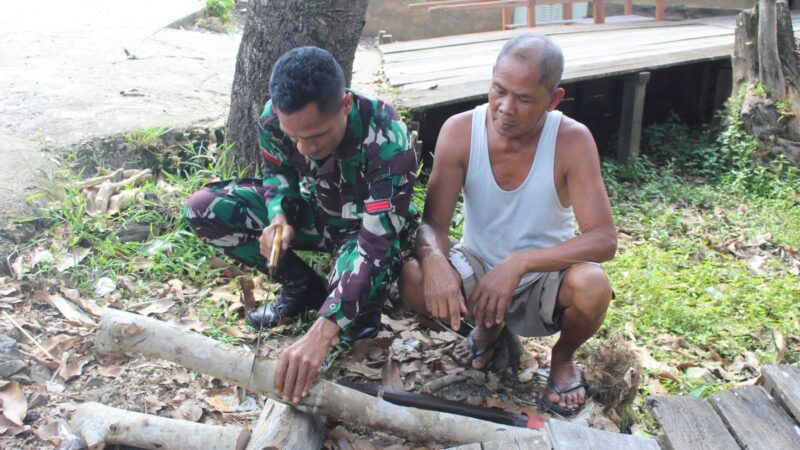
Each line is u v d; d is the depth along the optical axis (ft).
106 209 13.78
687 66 29.91
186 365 8.73
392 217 9.41
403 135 9.53
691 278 15.89
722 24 35.65
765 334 13.96
